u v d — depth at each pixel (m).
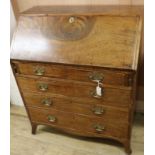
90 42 1.34
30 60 1.44
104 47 1.30
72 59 1.34
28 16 1.54
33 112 1.81
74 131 1.74
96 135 1.67
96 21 1.37
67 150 1.78
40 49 1.44
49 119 1.77
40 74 1.51
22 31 1.53
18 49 1.50
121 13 1.37
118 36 1.30
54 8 1.75
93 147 1.78
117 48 1.28
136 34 1.27
